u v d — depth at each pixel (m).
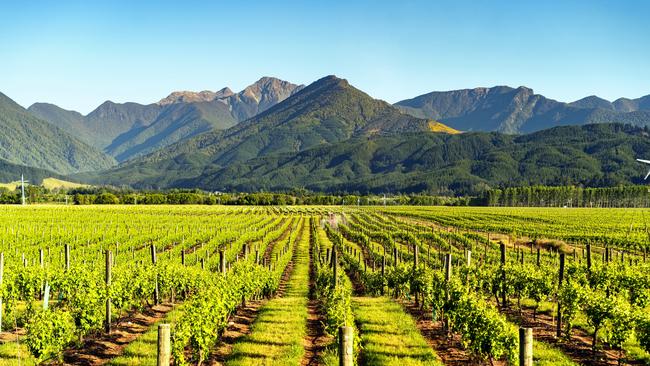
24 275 24.12
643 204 158.50
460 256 41.97
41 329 15.48
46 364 16.25
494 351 15.14
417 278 26.19
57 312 16.38
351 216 114.44
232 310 23.00
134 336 20.02
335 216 114.75
